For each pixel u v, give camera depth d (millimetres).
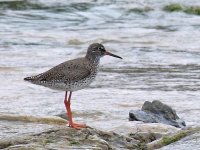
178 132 11461
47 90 18344
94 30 30797
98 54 12453
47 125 12969
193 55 25031
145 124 12922
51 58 24172
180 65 23062
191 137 11125
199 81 20172
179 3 36344
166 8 35406
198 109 16125
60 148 10281
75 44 27469
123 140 11289
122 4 36281
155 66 22828
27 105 16422
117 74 21234
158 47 26656
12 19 32906
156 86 19281
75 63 12211
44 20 33188
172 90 18703
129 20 33781
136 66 22812
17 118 13383
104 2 36688
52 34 29625
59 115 15055
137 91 18469
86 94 17891
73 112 15250
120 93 18109
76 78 12055
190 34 29656
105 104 16578
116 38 28625
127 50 25938
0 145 10641
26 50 25781
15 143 10656
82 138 10789
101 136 11211
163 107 14594
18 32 29938
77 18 34031
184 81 20156
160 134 12000
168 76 20984
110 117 14938
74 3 36344
